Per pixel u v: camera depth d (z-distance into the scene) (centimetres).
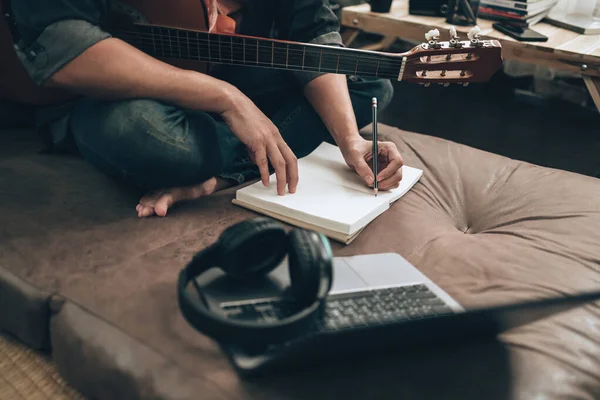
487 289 94
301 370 76
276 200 112
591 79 174
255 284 84
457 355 81
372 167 123
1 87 129
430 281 90
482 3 204
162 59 124
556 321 88
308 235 74
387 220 113
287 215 110
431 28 196
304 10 137
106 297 89
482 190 129
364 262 94
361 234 109
